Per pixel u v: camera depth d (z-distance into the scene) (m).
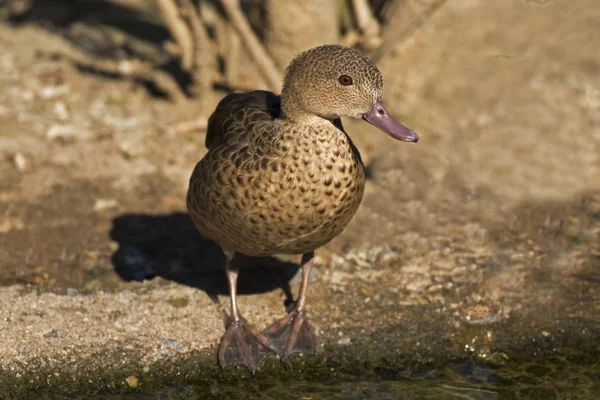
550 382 8.84
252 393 8.69
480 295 9.84
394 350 9.13
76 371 8.58
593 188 12.12
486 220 11.43
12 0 17.28
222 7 13.48
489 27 15.86
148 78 14.59
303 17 13.22
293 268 10.30
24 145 12.48
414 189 12.05
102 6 17.50
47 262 10.36
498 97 14.29
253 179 7.89
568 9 16.67
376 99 8.13
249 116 8.47
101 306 9.37
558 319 9.49
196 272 10.27
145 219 11.27
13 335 8.81
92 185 11.84
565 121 13.76
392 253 10.63
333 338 9.19
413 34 13.62
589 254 10.69
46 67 14.73
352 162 8.06
